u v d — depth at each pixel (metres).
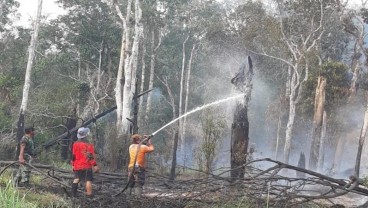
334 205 9.57
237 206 8.89
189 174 16.86
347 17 34.47
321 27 36.88
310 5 35.62
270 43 37.06
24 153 11.80
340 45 44.38
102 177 12.98
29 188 11.47
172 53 51.47
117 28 44.34
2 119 26.33
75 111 21.84
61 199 10.38
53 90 38.72
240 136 13.54
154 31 49.88
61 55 42.53
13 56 45.56
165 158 22.66
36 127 26.91
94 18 45.62
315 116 29.36
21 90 30.66
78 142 10.75
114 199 10.44
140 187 10.88
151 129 43.31
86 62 46.59
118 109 30.31
